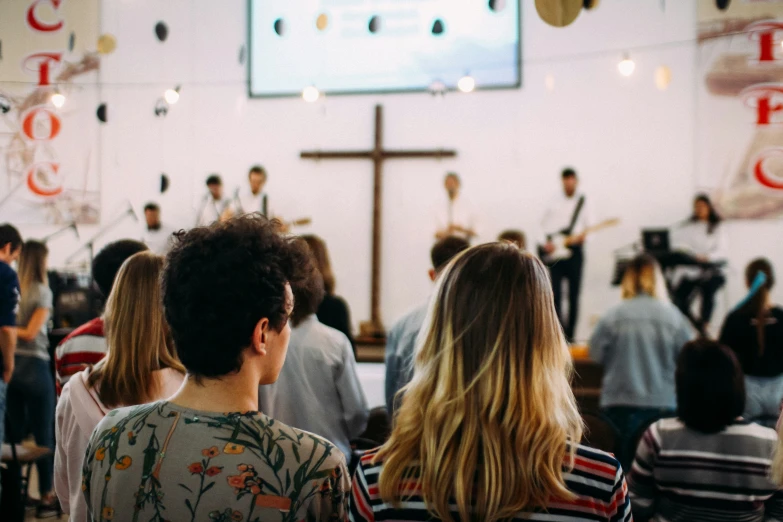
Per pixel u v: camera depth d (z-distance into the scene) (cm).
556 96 651
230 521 93
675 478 168
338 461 100
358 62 682
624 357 350
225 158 700
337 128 688
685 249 602
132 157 700
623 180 638
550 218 639
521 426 92
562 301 627
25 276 382
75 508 142
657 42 631
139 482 96
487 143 663
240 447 96
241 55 590
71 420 146
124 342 146
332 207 689
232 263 100
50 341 474
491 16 659
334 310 310
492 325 96
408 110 676
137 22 703
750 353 336
